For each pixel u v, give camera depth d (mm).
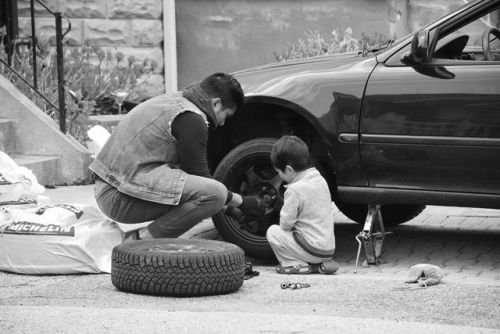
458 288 8188
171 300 7816
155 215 9023
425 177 9430
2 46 15391
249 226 10086
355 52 10406
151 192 8867
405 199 9531
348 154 9672
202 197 8867
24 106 13992
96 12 17422
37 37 16281
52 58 15969
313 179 9273
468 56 10383
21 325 6742
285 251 9305
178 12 18609
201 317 7000
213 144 10875
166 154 9000
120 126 9125
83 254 8766
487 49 9805
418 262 10156
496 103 9117
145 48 17594
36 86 14117
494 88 9133
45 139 13992
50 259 8781
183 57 18688
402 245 11000
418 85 9398
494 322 7070
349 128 9641
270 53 18672
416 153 9406
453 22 9438
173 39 17688
